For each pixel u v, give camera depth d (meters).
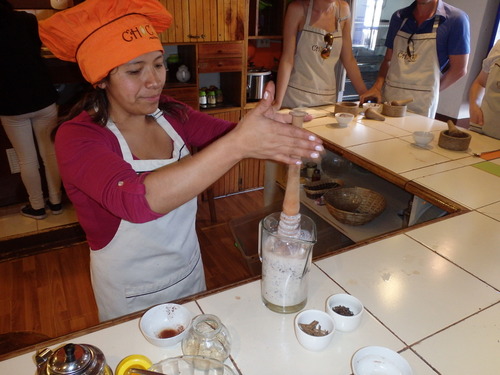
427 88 2.36
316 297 0.88
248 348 0.76
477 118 1.99
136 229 0.99
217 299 0.88
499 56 1.91
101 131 0.91
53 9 2.76
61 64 2.59
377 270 0.98
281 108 2.52
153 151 1.05
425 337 0.79
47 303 2.12
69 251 2.52
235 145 0.68
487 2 4.18
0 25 2.17
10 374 0.69
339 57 2.69
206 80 3.33
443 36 2.25
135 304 1.11
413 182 1.42
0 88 2.29
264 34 3.33
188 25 2.74
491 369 0.73
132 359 0.69
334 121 2.10
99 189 0.73
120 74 0.81
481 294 0.91
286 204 0.79
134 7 0.79
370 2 4.16
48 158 2.65
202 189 0.71
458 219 1.20
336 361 0.74
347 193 1.80
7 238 2.58
